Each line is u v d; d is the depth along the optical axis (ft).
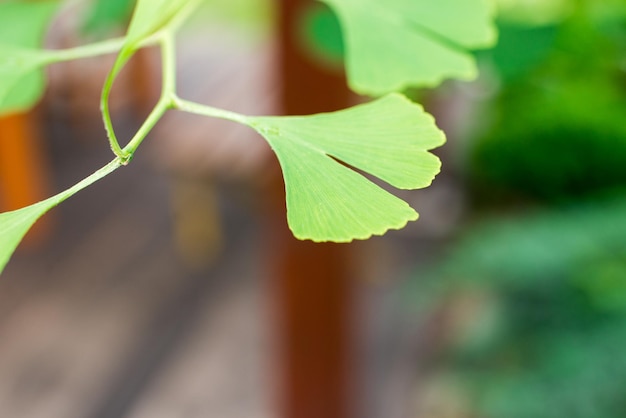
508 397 5.94
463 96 7.68
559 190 7.66
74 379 8.35
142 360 8.65
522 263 6.41
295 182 1.30
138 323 9.16
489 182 8.04
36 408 7.97
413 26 1.74
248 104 8.39
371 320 8.75
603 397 5.73
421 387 7.75
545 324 6.52
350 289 5.67
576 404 5.71
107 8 2.10
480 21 1.75
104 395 8.18
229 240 10.41
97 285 9.74
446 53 1.72
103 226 10.68
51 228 10.55
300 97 4.10
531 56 1.98
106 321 9.18
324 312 5.55
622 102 7.32
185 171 7.22
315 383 5.89
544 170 7.61
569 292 6.50
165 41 1.43
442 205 8.25
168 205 10.93
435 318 8.48
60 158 11.07
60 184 10.76
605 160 7.44
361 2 1.75
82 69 9.37
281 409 6.15
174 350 8.79
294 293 5.54
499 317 6.73
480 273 6.62
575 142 7.43
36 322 9.11
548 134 7.47
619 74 4.76
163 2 1.26
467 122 8.12
